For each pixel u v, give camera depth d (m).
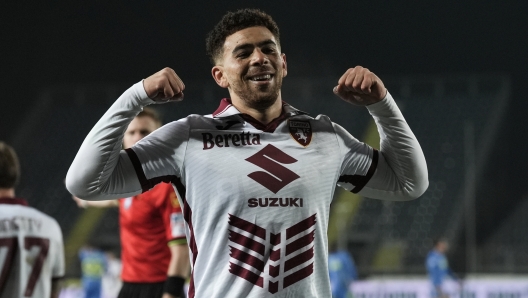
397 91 42.75
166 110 40.56
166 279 8.26
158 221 8.24
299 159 4.96
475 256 31.41
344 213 33.06
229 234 4.79
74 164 4.84
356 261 31.83
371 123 39.84
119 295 8.48
